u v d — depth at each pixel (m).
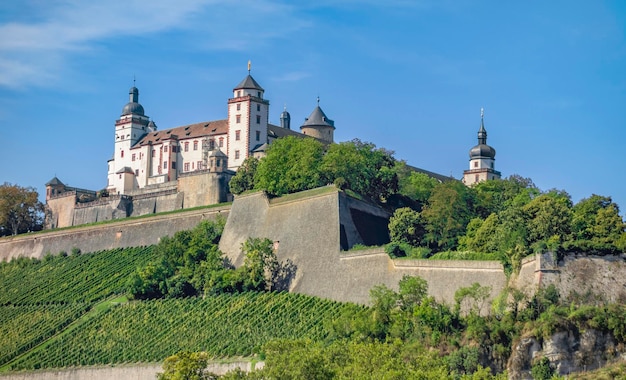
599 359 161.12
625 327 162.50
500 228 193.50
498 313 171.75
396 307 179.12
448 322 170.75
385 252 198.75
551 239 180.50
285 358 151.50
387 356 151.62
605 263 171.62
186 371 160.62
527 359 161.75
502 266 178.88
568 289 169.88
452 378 146.25
